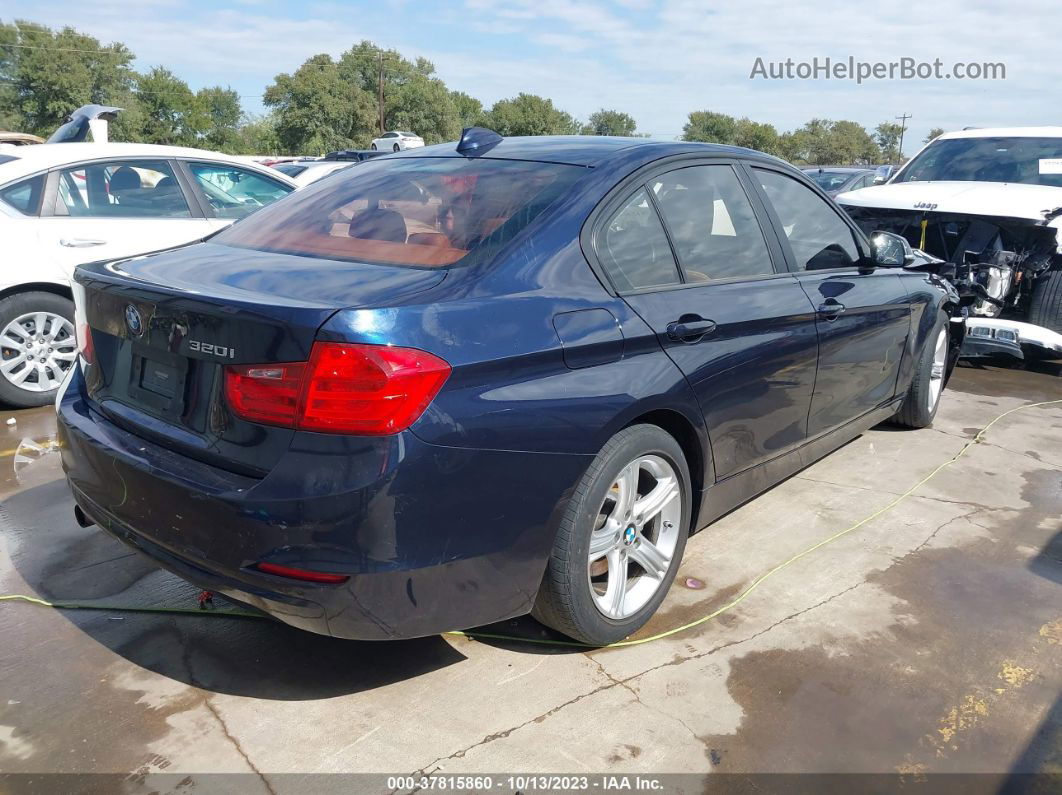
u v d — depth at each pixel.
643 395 2.63
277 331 2.13
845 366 3.86
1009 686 2.67
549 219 2.66
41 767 2.21
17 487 4.03
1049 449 4.95
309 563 2.12
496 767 2.26
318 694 2.54
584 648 2.81
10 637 2.79
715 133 105.56
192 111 88.94
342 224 2.90
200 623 2.90
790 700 2.57
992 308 6.69
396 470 2.10
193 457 2.33
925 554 3.56
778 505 4.03
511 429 2.30
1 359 5.13
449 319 2.25
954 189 7.05
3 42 77.25
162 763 2.24
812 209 3.86
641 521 2.83
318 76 91.06
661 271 2.92
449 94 107.94
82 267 2.87
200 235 5.96
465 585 2.32
